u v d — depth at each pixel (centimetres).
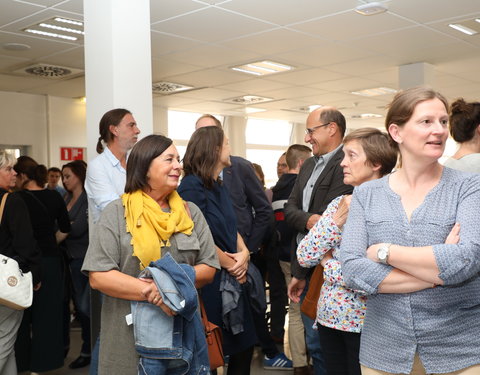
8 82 772
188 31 557
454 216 152
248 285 264
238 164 314
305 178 293
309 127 292
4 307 292
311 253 211
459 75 806
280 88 883
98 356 211
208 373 197
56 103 880
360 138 210
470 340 150
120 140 309
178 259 197
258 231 314
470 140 253
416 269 147
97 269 187
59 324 390
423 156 153
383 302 158
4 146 828
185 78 791
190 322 190
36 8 474
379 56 683
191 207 214
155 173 197
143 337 181
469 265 142
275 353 405
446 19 536
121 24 329
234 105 1058
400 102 158
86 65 342
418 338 152
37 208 382
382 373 158
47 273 382
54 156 877
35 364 377
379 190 165
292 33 573
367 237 164
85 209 434
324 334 215
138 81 337
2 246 308
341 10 502
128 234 192
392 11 508
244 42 605
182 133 1164
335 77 805
